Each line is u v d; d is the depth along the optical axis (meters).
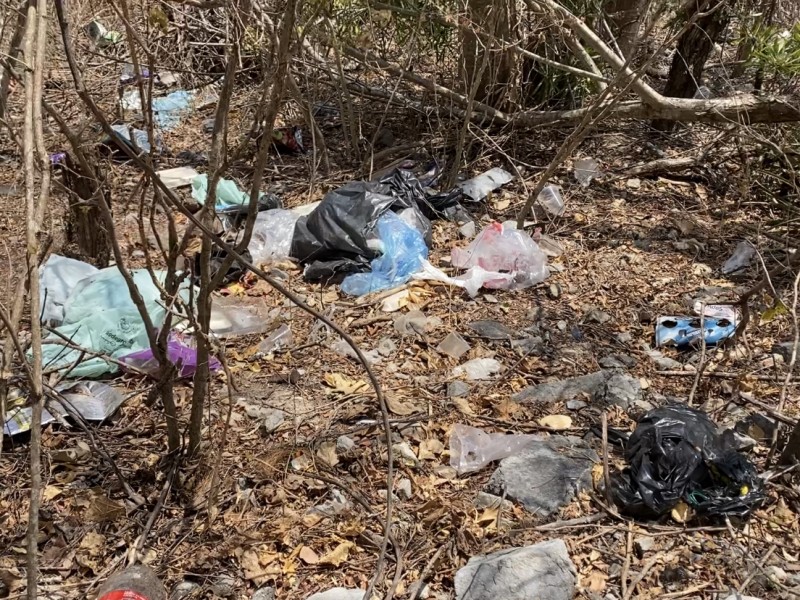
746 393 3.28
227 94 2.32
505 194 5.14
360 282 4.14
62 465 2.94
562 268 4.34
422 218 4.56
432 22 5.46
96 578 2.50
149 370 3.41
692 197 5.10
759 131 5.16
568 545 2.60
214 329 3.77
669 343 3.66
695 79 5.64
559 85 5.98
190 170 5.52
